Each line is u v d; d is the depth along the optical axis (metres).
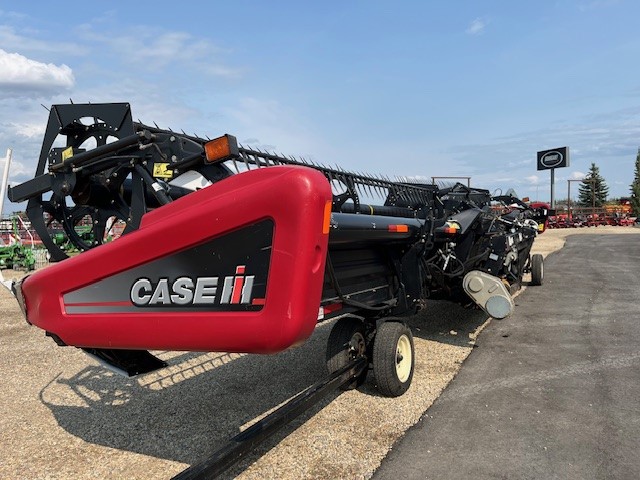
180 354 6.02
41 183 3.47
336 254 3.92
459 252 6.10
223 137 2.80
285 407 3.21
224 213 2.49
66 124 3.43
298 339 2.44
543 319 7.39
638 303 8.48
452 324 7.13
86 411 4.38
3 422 4.20
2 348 6.65
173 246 2.60
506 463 3.24
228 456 2.65
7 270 16.39
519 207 10.88
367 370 4.62
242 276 2.48
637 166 93.38
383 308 4.47
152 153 3.13
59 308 2.95
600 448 3.41
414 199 6.89
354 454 3.41
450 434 3.67
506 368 5.15
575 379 4.76
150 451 3.61
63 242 4.27
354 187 5.51
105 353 3.43
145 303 2.70
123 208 3.54
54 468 3.40
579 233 36.00
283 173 2.42
